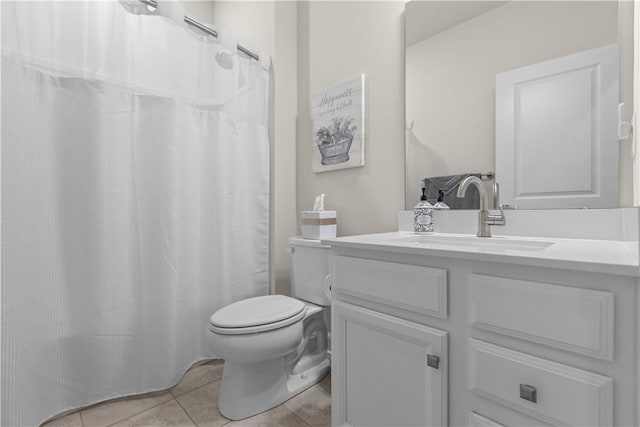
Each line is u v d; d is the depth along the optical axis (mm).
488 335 742
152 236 1485
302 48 2082
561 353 639
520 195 1167
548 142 1105
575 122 1052
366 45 1692
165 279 1496
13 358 1111
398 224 1515
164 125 1504
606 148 994
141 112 1467
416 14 1460
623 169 965
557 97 1087
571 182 1059
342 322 1069
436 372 809
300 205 2111
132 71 1426
